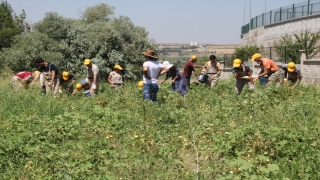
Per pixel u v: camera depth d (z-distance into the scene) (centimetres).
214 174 612
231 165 629
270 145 734
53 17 3759
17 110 1110
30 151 738
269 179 573
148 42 4341
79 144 766
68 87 1573
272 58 2839
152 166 653
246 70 1429
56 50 3684
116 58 3806
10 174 645
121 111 1134
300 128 846
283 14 3591
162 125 928
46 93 1420
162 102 1233
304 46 2659
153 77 1238
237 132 783
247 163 629
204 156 722
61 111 1109
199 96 1308
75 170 627
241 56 3475
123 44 3972
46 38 3662
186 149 769
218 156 728
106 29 3847
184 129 887
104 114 1045
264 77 1563
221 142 750
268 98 1192
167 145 783
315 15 2995
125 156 709
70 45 3750
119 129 916
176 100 1201
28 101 1170
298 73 1485
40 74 1523
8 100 1199
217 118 965
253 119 938
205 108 1115
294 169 623
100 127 918
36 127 894
